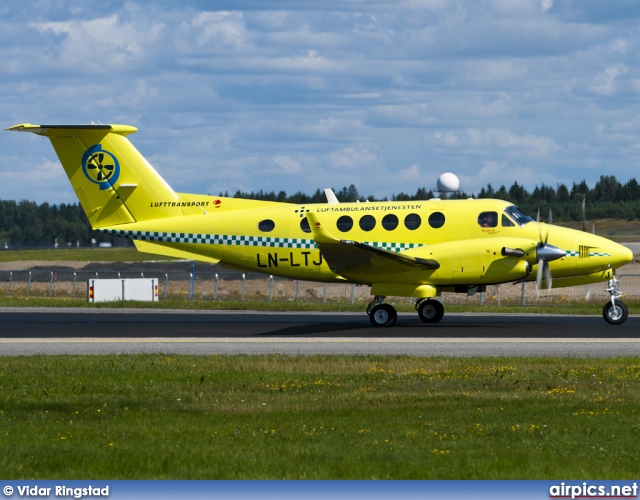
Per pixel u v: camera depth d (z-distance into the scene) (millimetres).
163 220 105125
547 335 87250
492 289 177500
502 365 66312
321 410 49312
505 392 55156
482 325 99125
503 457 37969
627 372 62438
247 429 43844
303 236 101188
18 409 49969
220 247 103500
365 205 100812
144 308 131625
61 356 72875
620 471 36188
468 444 40469
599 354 73062
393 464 36906
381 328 95875
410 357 71125
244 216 103125
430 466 36594
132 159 105312
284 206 103688
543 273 94062
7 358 71375
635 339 83250
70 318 110750
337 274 96375
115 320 107688
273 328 96688
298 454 38500
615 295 97938
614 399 52031
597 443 40562
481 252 92938
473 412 48344
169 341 84312
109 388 57406
